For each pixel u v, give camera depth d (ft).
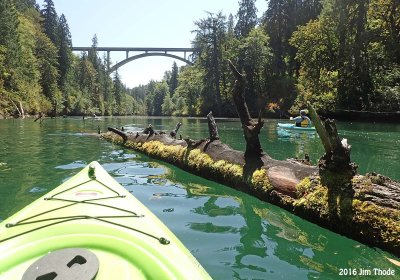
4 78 130.62
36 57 175.32
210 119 24.09
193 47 185.68
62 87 196.85
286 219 14.75
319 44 112.88
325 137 14.05
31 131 60.85
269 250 11.76
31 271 6.68
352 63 97.40
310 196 14.55
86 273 6.71
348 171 13.66
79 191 12.64
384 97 92.53
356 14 98.68
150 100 359.87
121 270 7.16
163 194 18.66
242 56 152.25
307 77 118.83
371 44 97.86
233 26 198.18
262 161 18.70
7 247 8.06
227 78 166.09
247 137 19.40
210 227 13.80
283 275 10.10
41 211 10.31
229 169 20.13
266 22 168.04
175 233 13.14
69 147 38.14
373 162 28.86
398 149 36.88
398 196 12.14
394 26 90.22
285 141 44.19
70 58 216.95
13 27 148.97
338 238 12.82
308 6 157.28
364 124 79.25
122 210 10.73
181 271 7.34
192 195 18.43
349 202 13.00
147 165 27.12
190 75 226.58
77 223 9.26
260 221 14.49
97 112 239.09
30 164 27.22
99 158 30.50
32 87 154.81
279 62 156.25
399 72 95.66
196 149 24.39
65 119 125.90
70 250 7.49
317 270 10.42
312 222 14.32
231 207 16.35
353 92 98.73
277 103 136.15
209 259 11.03
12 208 16.10
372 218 12.12
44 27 204.64
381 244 11.71
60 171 24.44
